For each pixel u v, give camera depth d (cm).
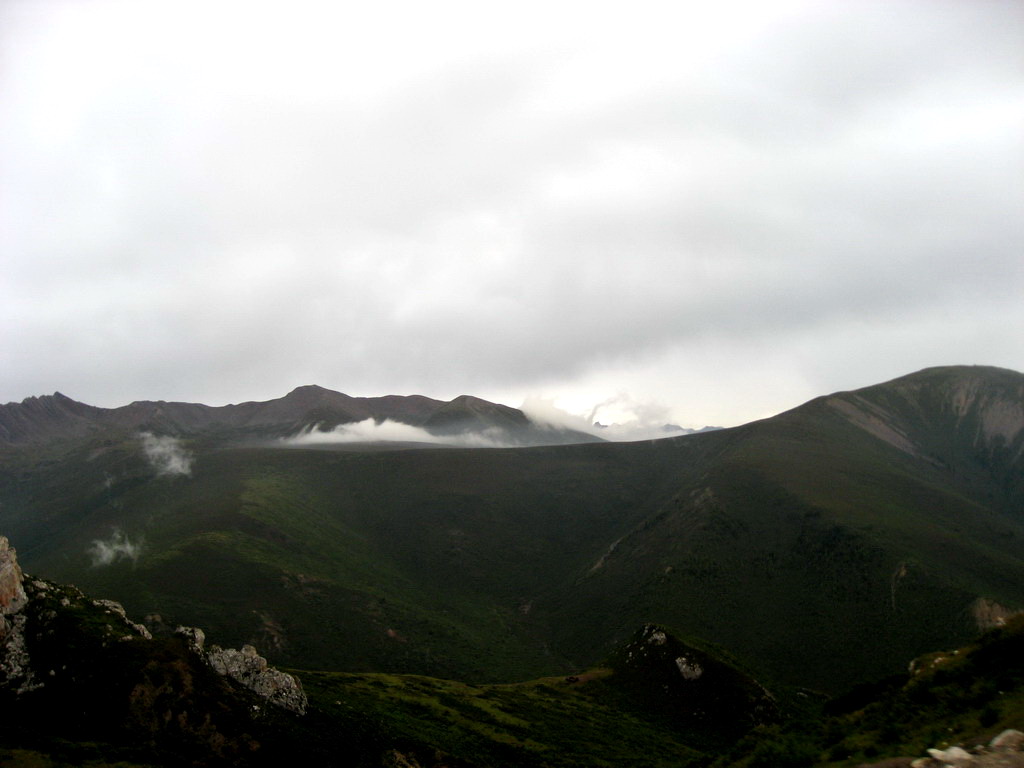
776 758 4038
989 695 3416
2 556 8769
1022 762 2325
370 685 13362
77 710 7569
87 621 8712
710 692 15075
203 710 8150
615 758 11412
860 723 4134
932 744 3073
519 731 12075
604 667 17288
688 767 5719
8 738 6656
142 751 7200
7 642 8000
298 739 8531
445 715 12150
